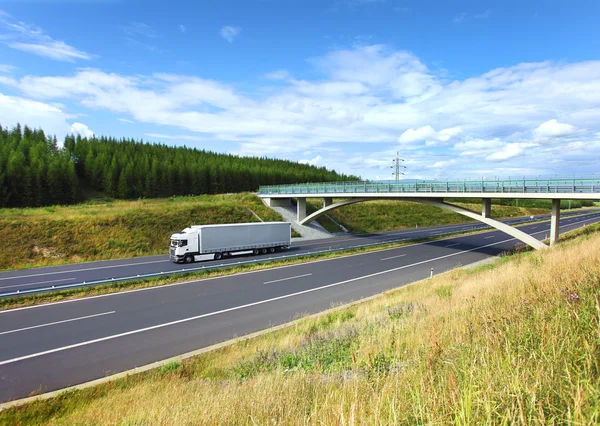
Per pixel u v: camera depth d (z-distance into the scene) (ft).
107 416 25.53
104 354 41.70
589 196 66.08
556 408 7.89
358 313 48.24
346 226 179.73
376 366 17.88
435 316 27.32
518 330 13.26
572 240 77.25
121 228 120.78
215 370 34.81
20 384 34.94
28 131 279.69
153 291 69.10
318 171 365.20
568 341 10.90
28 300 61.00
